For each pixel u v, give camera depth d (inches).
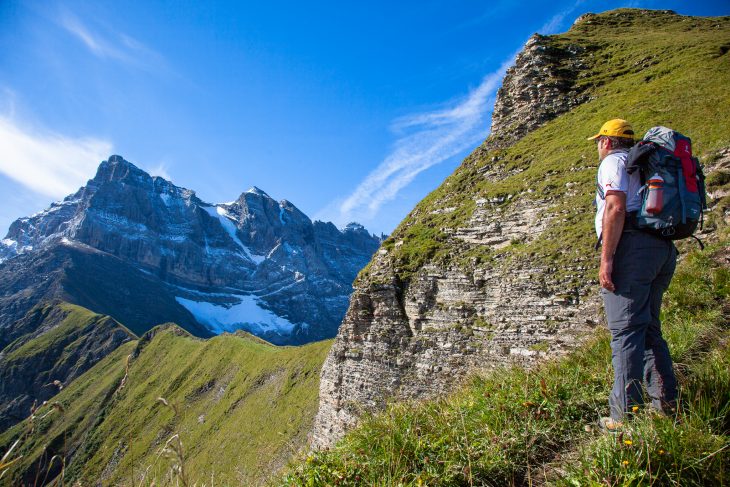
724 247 424.2
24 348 7500.0
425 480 201.2
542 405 231.5
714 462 150.6
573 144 976.3
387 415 279.1
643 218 190.7
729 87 872.9
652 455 157.8
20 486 124.7
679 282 377.1
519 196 914.1
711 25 1483.8
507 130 1224.8
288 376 3034.0
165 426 3661.4
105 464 3472.0
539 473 195.9
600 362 265.7
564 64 1299.2
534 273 735.7
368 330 948.6
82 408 4749.0
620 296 195.2
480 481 198.1
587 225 739.4
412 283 920.3
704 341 260.8
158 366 5172.2
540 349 666.2
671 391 185.2
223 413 3284.9
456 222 981.8
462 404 271.9
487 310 786.8
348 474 220.7
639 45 1311.5
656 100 958.4
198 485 209.2
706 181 594.6
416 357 855.7
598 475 161.2
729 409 172.4
